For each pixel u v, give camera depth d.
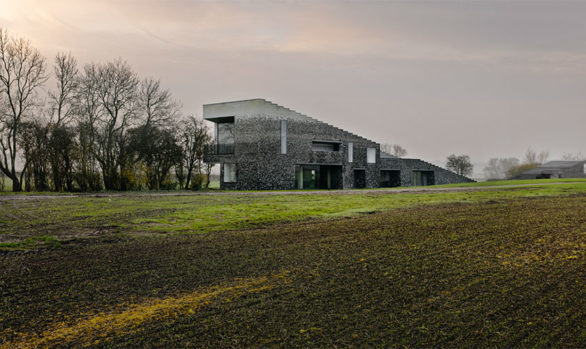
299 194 29.48
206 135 42.41
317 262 9.36
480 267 8.78
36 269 8.88
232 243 11.67
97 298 7.03
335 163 46.84
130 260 9.65
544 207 19.50
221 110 42.16
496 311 6.35
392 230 13.56
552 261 9.23
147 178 38.19
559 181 43.44
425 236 12.41
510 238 11.95
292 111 43.06
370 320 6.04
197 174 41.09
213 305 6.66
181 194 30.17
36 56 39.41
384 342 5.36
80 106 40.50
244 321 6.03
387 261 9.37
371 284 7.67
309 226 14.70
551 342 5.37
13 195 28.89
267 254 10.22
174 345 5.30
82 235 13.02
